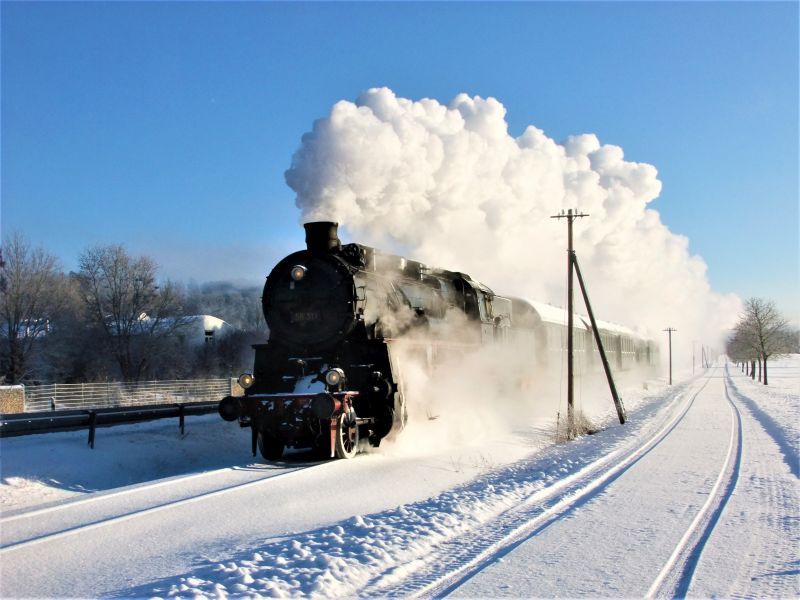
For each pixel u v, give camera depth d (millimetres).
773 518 7965
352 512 8188
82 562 6133
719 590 5398
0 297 38656
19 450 11656
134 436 14219
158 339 43406
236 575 5535
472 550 6520
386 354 12516
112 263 43469
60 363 41594
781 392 39531
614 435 18219
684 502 8883
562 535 7129
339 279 12836
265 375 13148
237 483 9820
